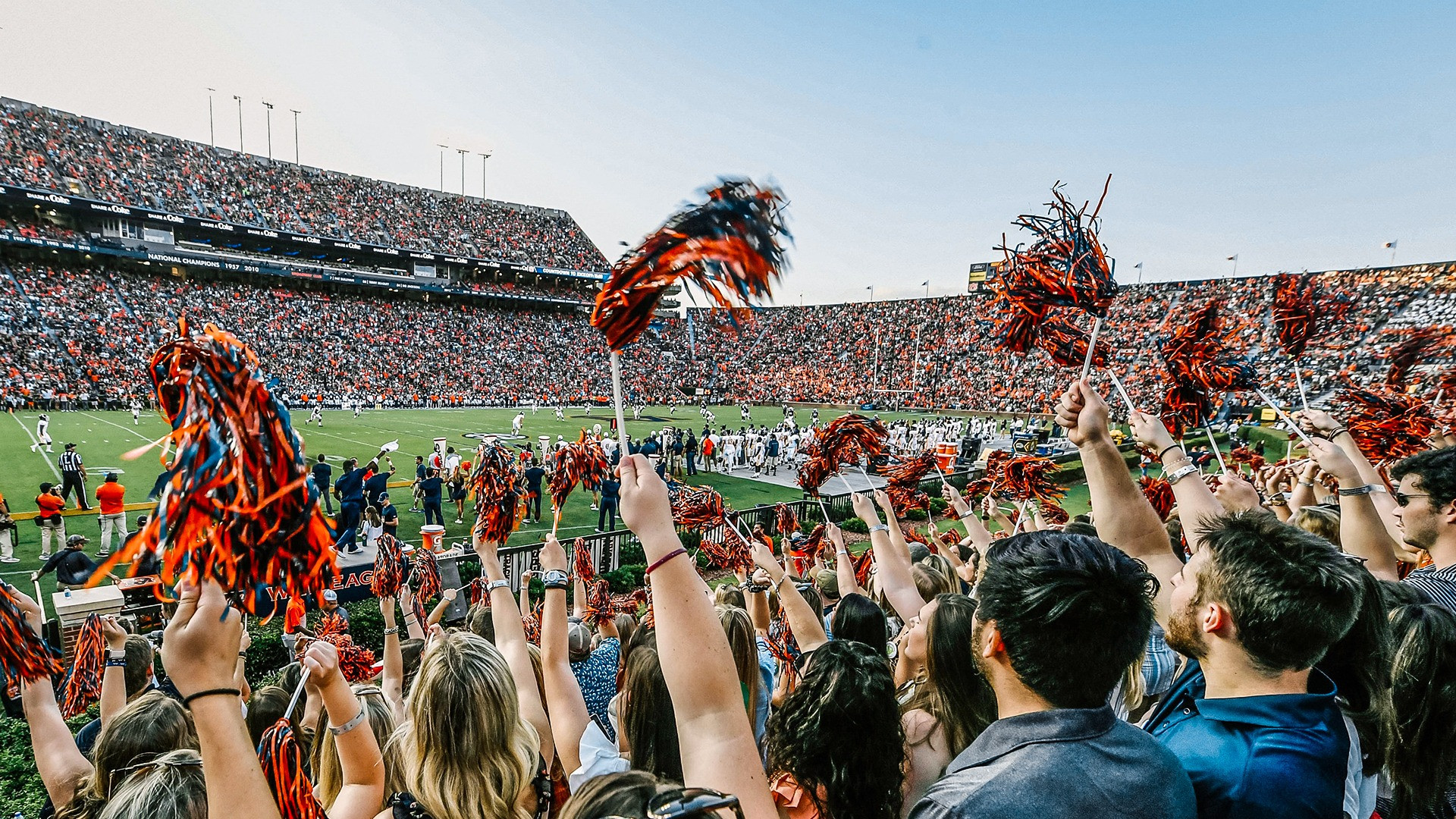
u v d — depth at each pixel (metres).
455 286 62.03
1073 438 2.57
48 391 34.00
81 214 45.72
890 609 5.48
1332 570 1.69
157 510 1.27
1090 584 1.46
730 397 69.12
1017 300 2.54
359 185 62.12
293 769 1.73
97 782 2.61
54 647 8.09
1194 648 1.91
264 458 1.32
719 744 1.39
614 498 15.11
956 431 35.00
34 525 14.16
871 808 1.91
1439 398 5.57
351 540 13.07
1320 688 1.87
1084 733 1.44
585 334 65.19
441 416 39.47
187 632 1.34
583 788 1.33
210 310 45.69
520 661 3.08
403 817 2.07
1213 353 3.31
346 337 50.38
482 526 3.20
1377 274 39.53
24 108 46.19
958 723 2.36
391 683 4.30
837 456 4.30
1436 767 2.11
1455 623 2.18
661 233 1.35
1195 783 1.67
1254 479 6.18
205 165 53.47
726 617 2.77
